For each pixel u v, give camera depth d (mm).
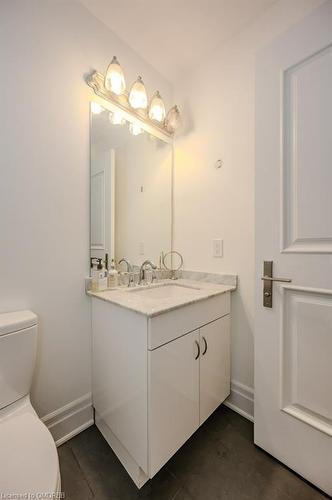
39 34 1076
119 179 1468
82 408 1271
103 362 1192
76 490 955
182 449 1154
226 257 1488
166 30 1371
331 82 890
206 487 968
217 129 1519
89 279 1281
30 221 1067
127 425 1016
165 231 1796
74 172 1222
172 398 1002
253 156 1350
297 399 1014
